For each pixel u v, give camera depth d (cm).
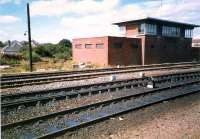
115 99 1226
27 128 837
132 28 4794
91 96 1359
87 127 852
